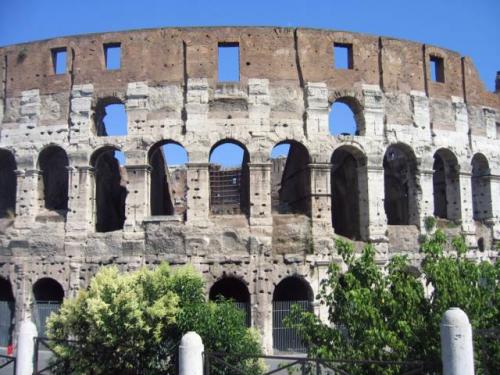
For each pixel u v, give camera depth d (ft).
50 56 154.20
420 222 153.48
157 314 90.22
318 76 149.59
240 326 90.74
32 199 149.48
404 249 150.61
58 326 95.45
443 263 74.33
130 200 144.05
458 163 162.20
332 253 143.13
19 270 146.41
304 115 147.13
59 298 165.58
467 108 167.32
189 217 141.59
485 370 62.13
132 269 140.97
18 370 79.25
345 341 75.20
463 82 168.66
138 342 89.71
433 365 61.72
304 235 142.72
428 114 158.81
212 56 148.05
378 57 155.94
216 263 139.64
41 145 150.51
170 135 144.66
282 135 145.38
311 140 146.10
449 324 57.41
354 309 73.51
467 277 75.05
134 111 146.72
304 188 152.66
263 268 139.85
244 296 160.35
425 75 160.97
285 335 139.33
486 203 170.71
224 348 85.76
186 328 88.84
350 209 160.76
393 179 183.21
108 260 142.51
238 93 146.20
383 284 76.18
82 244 144.25
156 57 148.66
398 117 154.71
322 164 145.69
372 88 153.07
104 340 89.25
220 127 144.77
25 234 147.64
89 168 147.02
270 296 138.92
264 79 147.23
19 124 153.07
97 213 159.74
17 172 151.23
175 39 148.97
